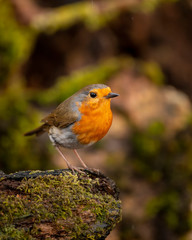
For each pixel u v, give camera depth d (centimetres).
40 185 517
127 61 1405
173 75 1501
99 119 658
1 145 1094
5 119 1142
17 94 1252
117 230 1015
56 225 501
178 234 1026
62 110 684
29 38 1329
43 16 1367
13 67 1316
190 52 1511
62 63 1388
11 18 1338
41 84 1362
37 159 1094
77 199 515
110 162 1117
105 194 545
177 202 1061
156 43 1509
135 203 1065
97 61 1409
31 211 496
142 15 1451
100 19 1395
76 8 1410
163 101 1294
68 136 683
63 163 1095
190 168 1116
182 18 1515
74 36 1392
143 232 1019
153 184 1105
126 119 1241
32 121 1159
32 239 492
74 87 1266
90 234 511
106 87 659
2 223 488
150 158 1149
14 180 518
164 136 1189
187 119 1241
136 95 1302
